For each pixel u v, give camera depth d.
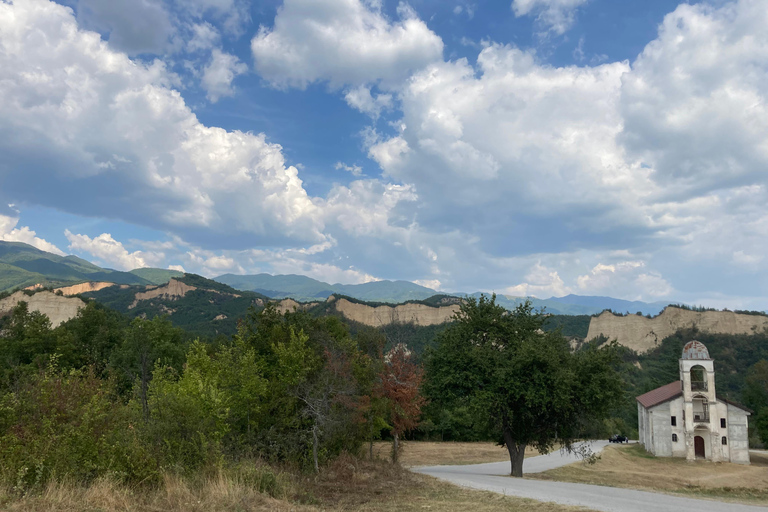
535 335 29.86
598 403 27.19
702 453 57.88
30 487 9.50
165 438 13.30
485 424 29.88
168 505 10.01
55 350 48.97
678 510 13.76
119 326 68.75
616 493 18.28
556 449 55.41
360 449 26.12
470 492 16.81
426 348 31.03
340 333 38.56
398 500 14.76
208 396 15.79
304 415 20.47
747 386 81.62
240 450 17.08
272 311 25.48
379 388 30.44
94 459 11.05
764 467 51.88
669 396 59.59
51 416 11.43
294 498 13.44
